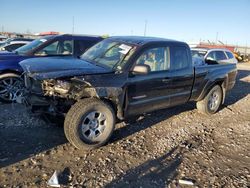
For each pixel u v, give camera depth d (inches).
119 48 210.4
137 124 236.5
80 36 336.8
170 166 169.2
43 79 171.0
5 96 271.3
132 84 194.7
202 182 153.6
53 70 177.0
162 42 220.2
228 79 290.5
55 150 178.4
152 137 211.3
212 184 152.0
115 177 152.9
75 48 326.3
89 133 179.6
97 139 183.2
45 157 168.9
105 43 230.1
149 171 161.8
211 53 489.7
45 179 146.0
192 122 254.5
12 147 178.2
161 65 217.8
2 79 267.7
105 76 182.5
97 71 183.2
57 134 202.5
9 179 143.8
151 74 207.3
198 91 255.9
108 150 184.2
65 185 141.9
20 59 281.0
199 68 251.1
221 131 236.8
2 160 161.5
